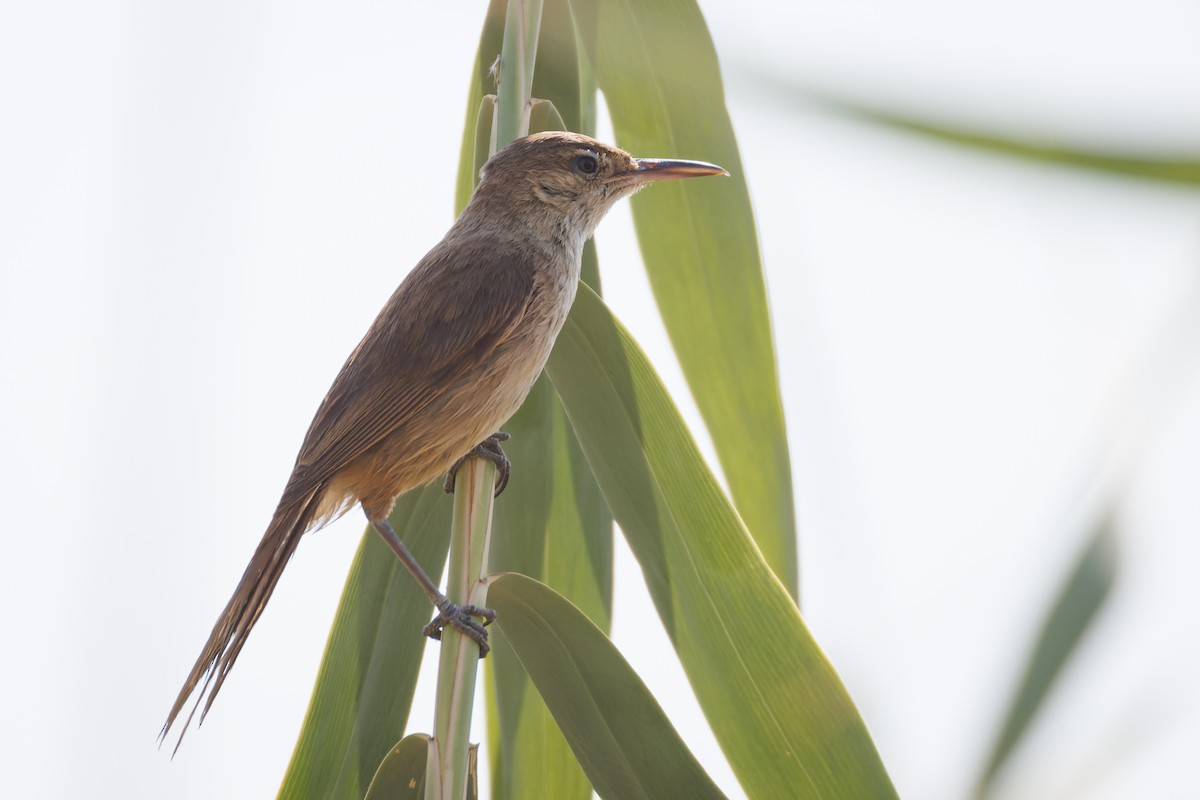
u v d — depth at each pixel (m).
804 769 5.40
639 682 5.60
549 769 6.63
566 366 6.22
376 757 6.18
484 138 6.75
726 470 7.21
